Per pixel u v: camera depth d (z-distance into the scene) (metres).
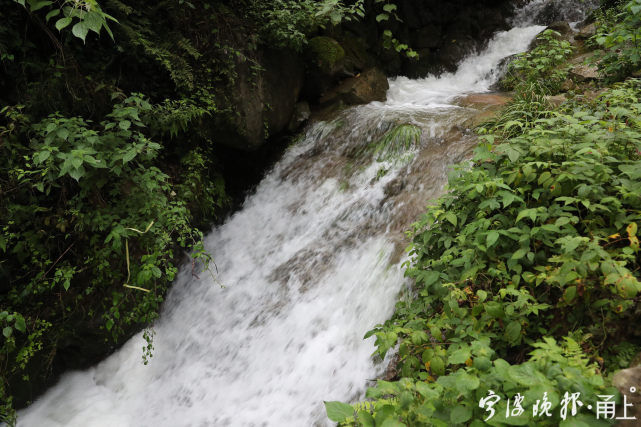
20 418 3.96
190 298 4.84
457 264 2.68
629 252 2.25
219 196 5.66
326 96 7.10
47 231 3.95
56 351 4.18
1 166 3.62
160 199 3.94
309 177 5.80
